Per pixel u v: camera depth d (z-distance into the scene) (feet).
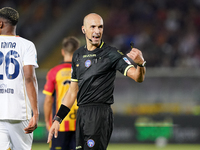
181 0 185.26
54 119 49.16
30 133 48.55
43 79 108.68
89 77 46.70
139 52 41.29
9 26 46.93
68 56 62.85
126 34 178.81
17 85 46.39
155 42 170.71
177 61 161.38
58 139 60.80
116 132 109.19
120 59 46.19
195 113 107.96
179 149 100.27
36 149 98.22
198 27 176.24
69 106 49.44
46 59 180.55
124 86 111.14
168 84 110.11
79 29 191.31
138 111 109.70
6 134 46.88
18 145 47.55
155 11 184.24
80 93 47.57
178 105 109.09
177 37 171.94
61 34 188.55
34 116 45.83
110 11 190.49
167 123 108.17
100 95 46.68
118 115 109.81
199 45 168.96
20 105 46.65
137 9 185.88
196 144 106.93
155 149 100.32
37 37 186.60
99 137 46.50
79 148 47.67
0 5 199.41
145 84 110.63
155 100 109.91
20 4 198.49
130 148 101.96
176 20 178.91
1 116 45.93
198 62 160.66
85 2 197.16
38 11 193.98
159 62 161.68
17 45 46.62
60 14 194.29
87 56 47.39
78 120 47.67
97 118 46.42
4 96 46.11
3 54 46.29
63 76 61.57
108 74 46.88
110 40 178.81
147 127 108.37
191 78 109.40
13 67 46.21
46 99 62.75
